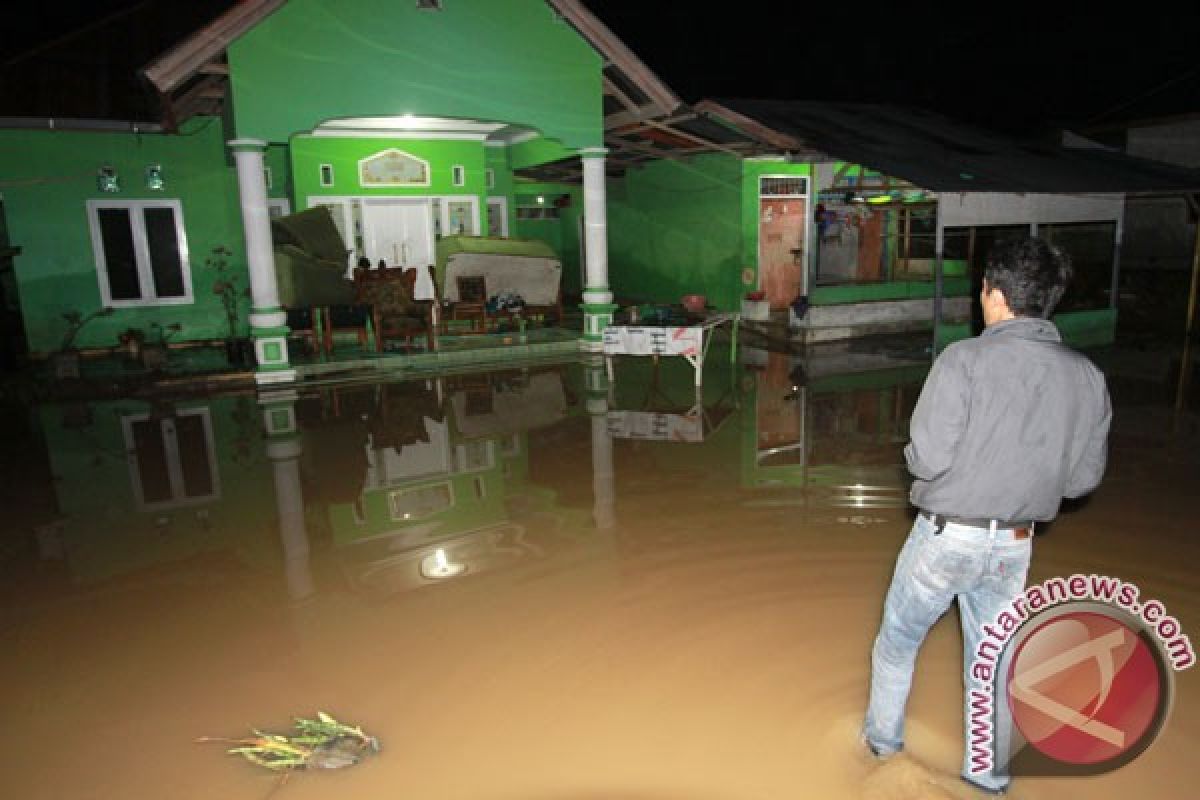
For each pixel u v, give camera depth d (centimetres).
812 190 1327
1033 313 248
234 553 523
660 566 481
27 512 609
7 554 532
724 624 408
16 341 1333
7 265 1291
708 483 632
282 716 342
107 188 1274
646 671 368
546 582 464
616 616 420
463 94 1120
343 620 426
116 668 385
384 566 495
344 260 1320
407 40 1075
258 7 973
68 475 700
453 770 303
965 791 281
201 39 955
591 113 1202
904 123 1420
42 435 839
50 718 346
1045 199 1126
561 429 816
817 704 338
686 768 300
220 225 1357
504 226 1716
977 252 1413
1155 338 1234
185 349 1308
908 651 281
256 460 732
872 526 532
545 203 1953
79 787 300
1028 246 247
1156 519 530
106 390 1023
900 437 755
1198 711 325
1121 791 282
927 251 1531
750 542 512
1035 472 243
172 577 489
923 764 297
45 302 1261
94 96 1276
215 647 402
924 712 332
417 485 651
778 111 1370
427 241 1583
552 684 359
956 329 1297
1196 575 446
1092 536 505
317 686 364
